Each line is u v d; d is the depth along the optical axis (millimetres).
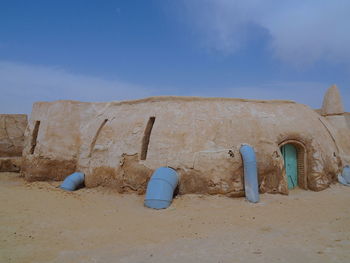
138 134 10898
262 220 7582
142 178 10125
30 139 14539
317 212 8305
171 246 5895
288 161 11516
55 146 13172
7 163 16266
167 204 8766
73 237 6402
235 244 5953
